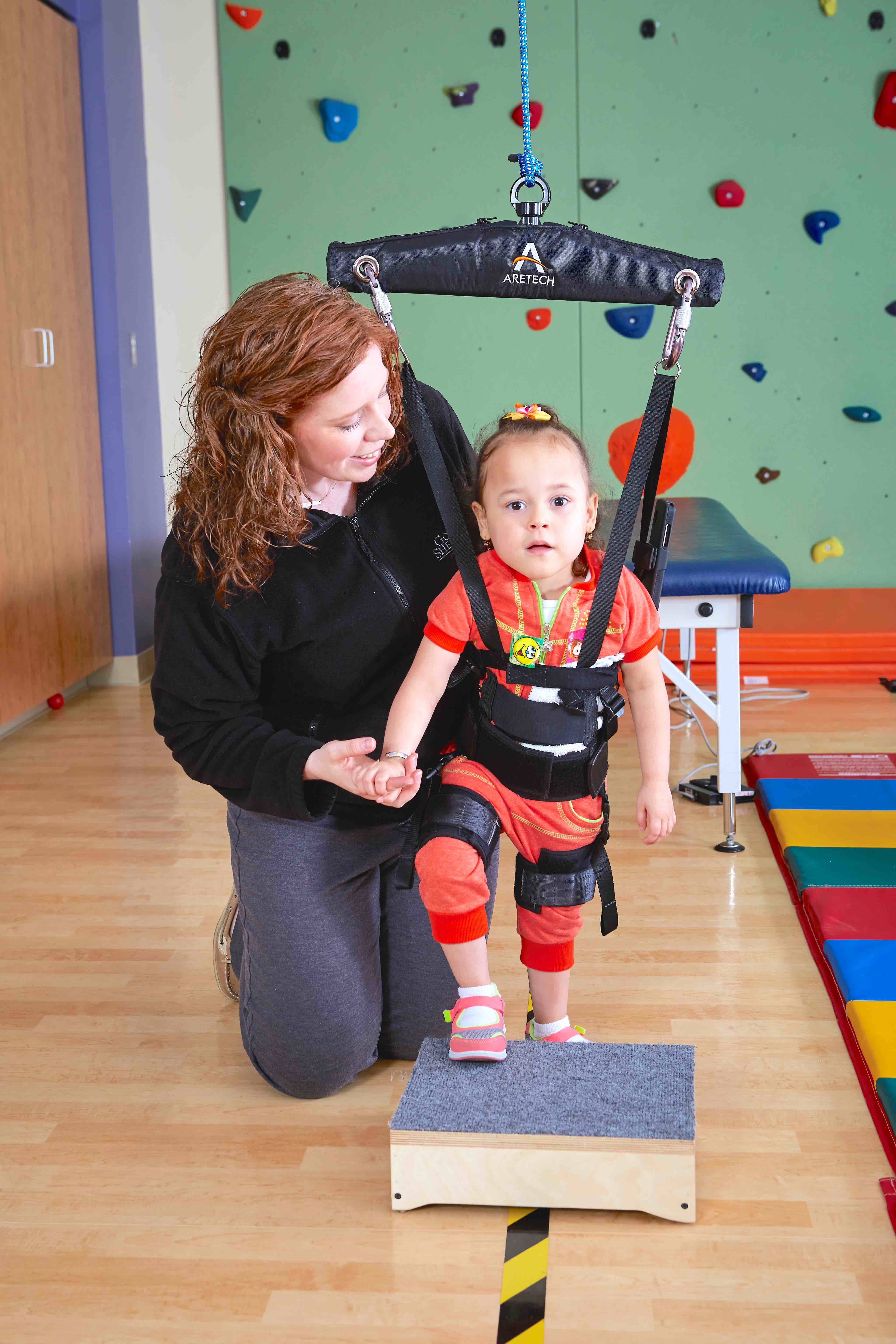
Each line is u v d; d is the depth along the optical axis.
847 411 4.44
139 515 4.26
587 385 4.46
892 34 4.17
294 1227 1.44
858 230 4.32
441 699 1.60
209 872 2.56
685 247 4.38
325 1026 1.64
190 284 4.49
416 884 1.74
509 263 1.51
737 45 4.21
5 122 3.34
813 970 2.06
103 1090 1.76
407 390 1.49
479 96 4.27
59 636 3.79
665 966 2.09
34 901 2.43
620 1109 1.45
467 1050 1.51
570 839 1.53
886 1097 1.60
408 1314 1.29
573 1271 1.35
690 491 4.55
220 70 4.31
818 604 4.34
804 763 3.06
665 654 4.00
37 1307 1.32
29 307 3.53
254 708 1.59
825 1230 1.41
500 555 1.46
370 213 4.38
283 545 1.48
